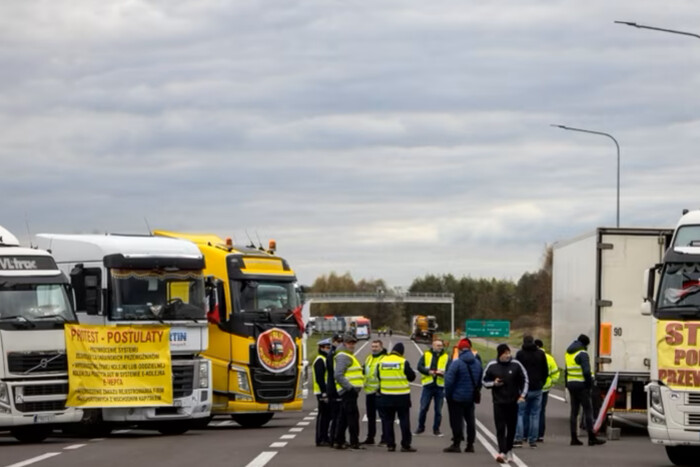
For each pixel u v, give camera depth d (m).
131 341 26.39
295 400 31.70
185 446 24.22
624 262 28.12
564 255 33.34
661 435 19.95
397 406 23.80
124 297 26.48
